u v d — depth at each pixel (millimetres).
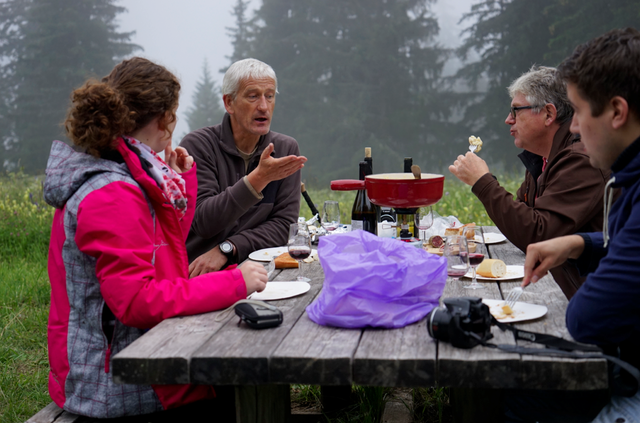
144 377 1420
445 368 1338
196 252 2982
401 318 1577
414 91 46344
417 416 2516
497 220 2346
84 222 1614
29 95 46531
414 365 1346
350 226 3064
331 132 42250
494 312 1622
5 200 8070
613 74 1432
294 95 45125
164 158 2084
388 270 1573
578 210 2252
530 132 2576
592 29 31766
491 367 1325
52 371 1785
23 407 2811
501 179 9422
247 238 2883
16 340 3621
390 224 2807
